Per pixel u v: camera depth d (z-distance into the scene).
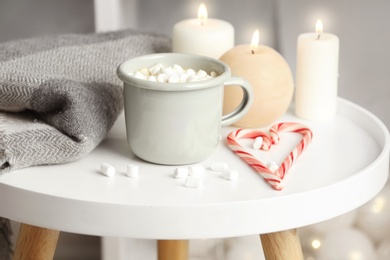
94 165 0.86
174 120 0.84
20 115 0.91
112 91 0.92
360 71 1.23
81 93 0.87
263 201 0.79
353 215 1.27
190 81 0.85
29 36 1.27
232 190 0.82
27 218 0.81
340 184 0.82
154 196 0.80
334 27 1.22
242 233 0.80
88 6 1.25
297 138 0.94
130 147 0.87
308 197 0.81
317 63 0.97
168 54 0.91
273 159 0.89
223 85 0.86
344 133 0.95
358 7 1.20
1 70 0.90
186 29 1.00
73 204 0.79
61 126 0.85
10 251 1.12
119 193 0.81
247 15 1.22
